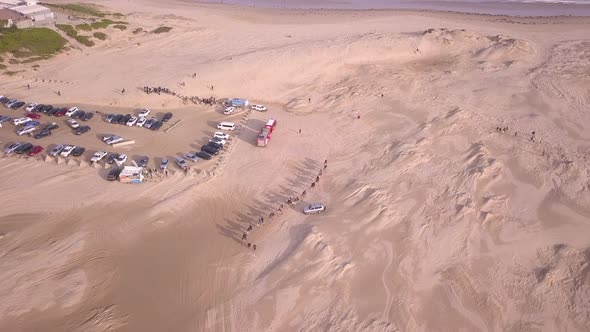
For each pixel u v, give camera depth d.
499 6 127.06
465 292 41.38
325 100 74.75
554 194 53.00
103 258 44.34
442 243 46.31
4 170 55.12
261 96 76.06
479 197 52.31
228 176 56.41
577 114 69.38
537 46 93.75
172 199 51.78
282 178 56.41
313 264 43.50
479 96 74.06
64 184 53.38
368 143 63.22
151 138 63.03
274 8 127.38
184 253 45.31
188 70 80.50
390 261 44.25
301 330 38.00
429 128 65.50
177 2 131.50
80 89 74.06
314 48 88.56
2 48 77.88
